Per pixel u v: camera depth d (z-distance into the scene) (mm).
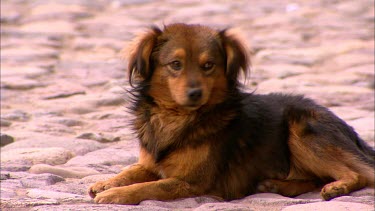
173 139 10625
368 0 34500
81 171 12078
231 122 10758
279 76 20734
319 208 9617
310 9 32250
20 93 18781
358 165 10938
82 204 9922
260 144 11016
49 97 18281
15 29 27516
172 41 10703
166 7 33812
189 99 10305
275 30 27875
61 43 25719
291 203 10102
